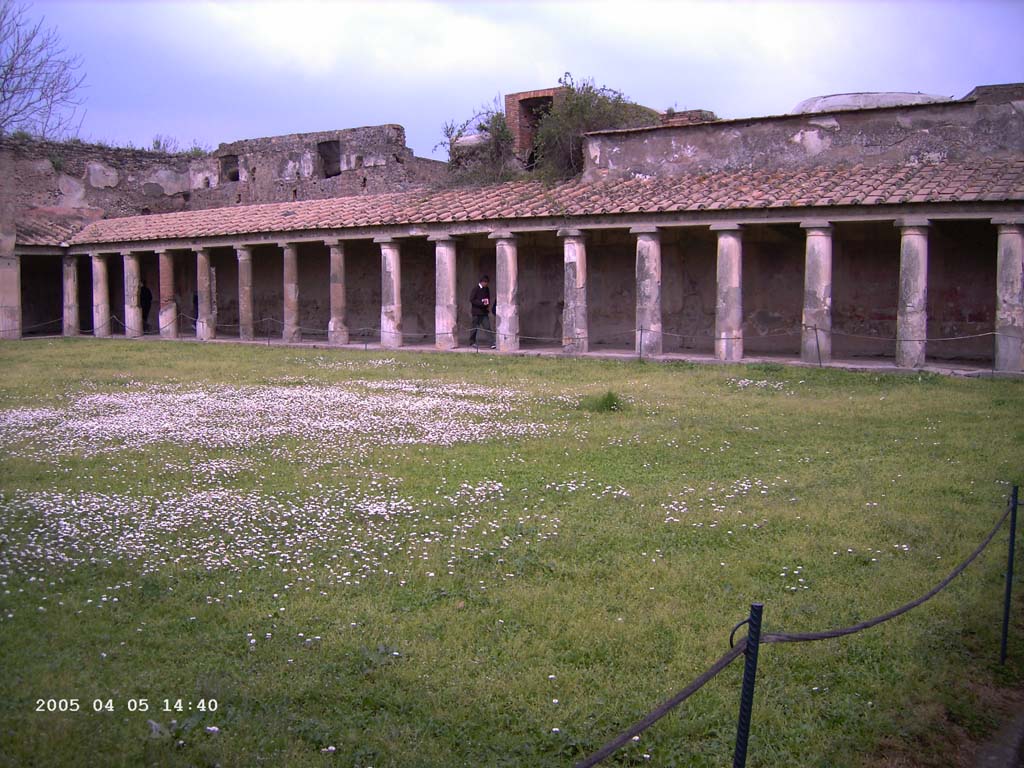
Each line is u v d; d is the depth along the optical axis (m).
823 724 4.87
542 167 27.08
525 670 5.36
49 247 31.56
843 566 7.17
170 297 29.84
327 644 5.66
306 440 12.00
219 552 7.43
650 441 11.85
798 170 20.42
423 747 4.50
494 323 26.36
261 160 34.00
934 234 20.25
